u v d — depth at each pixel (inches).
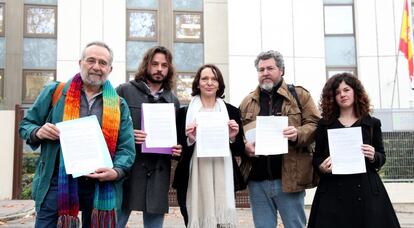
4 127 394.0
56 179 129.1
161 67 162.9
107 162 127.0
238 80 516.1
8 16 546.0
